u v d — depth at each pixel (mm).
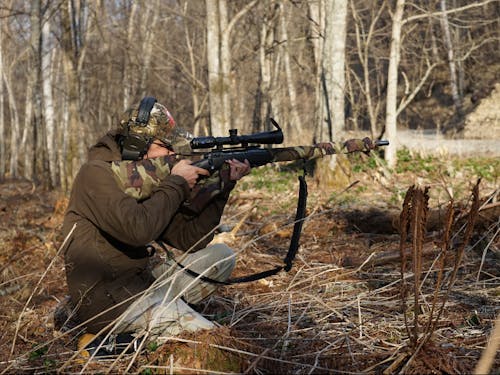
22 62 29875
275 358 3336
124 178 3383
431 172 13078
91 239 3422
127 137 3449
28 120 29266
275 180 13242
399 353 3252
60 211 9453
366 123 28344
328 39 12195
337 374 3225
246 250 6328
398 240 6543
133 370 3281
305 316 4074
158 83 32781
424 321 3879
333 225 7324
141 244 3312
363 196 10531
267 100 20781
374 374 3158
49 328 4281
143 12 25656
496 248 5262
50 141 19781
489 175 12336
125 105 25625
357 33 18312
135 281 3562
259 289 4938
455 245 5617
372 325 3838
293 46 25344
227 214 9320
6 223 9367
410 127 33625
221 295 4758
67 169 16562
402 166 13844
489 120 25922
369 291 4637
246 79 28625
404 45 20891
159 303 3551
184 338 3340
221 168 3539
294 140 19922
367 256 5684
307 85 28359
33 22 17172
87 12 23234
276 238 7086
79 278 3447
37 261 6418
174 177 3420
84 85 23922
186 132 3615
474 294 4410
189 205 3703
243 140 3598
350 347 3518
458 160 14273
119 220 3262
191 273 3852
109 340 3480
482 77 31375
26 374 3400
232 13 22656
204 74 30438
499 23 23781
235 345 3322
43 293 5242
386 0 14602
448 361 3096
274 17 20484
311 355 3395
